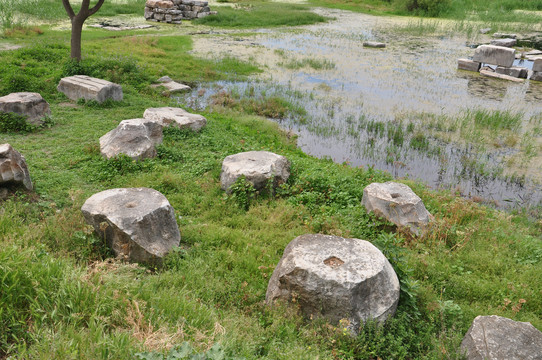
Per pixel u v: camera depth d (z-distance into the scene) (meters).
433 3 41.59
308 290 4.71
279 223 7.41
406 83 19.80
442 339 4.61
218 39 27.56
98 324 3.74
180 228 6.89
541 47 28.66
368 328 4.62
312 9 43.53
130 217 5.66
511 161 12.02
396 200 7.46
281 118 15.18
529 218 9.20
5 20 25.08
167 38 25.88
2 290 3.89
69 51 18.91
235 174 8.34
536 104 17.08
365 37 30.69
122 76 16.66
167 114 11.95
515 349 4.23
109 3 37.72
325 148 12.87
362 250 5.20
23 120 10.81
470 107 16.56
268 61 22.86
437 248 6.93
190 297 4.90
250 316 4.86
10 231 5.53
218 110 14.94
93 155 9.62
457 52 26.75
